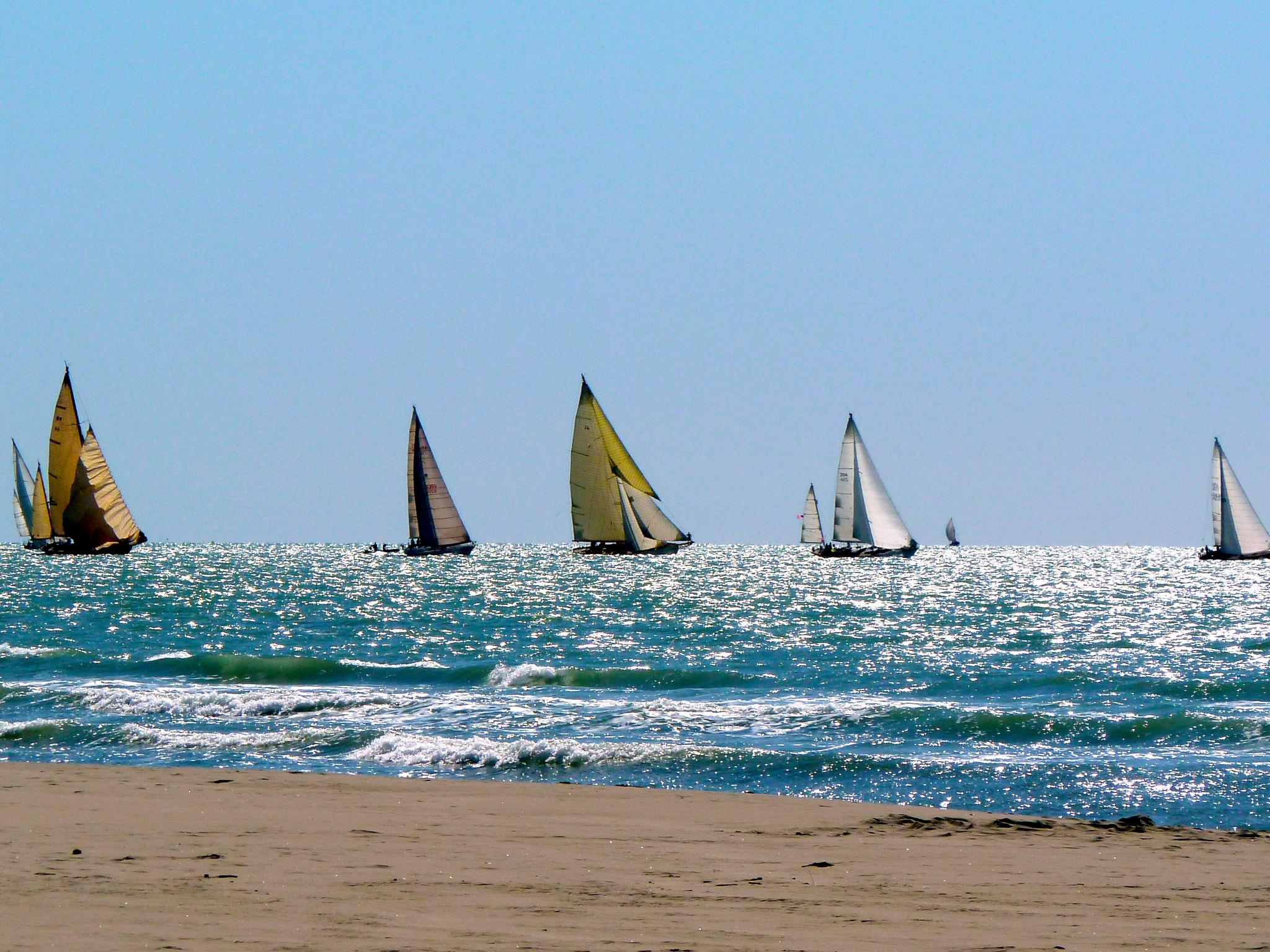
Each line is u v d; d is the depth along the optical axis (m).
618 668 191.12
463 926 37.94
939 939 38.00
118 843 54.88
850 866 53.66
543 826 65.50
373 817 67.44
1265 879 51.56
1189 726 112.88
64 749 105.62
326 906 40.78
